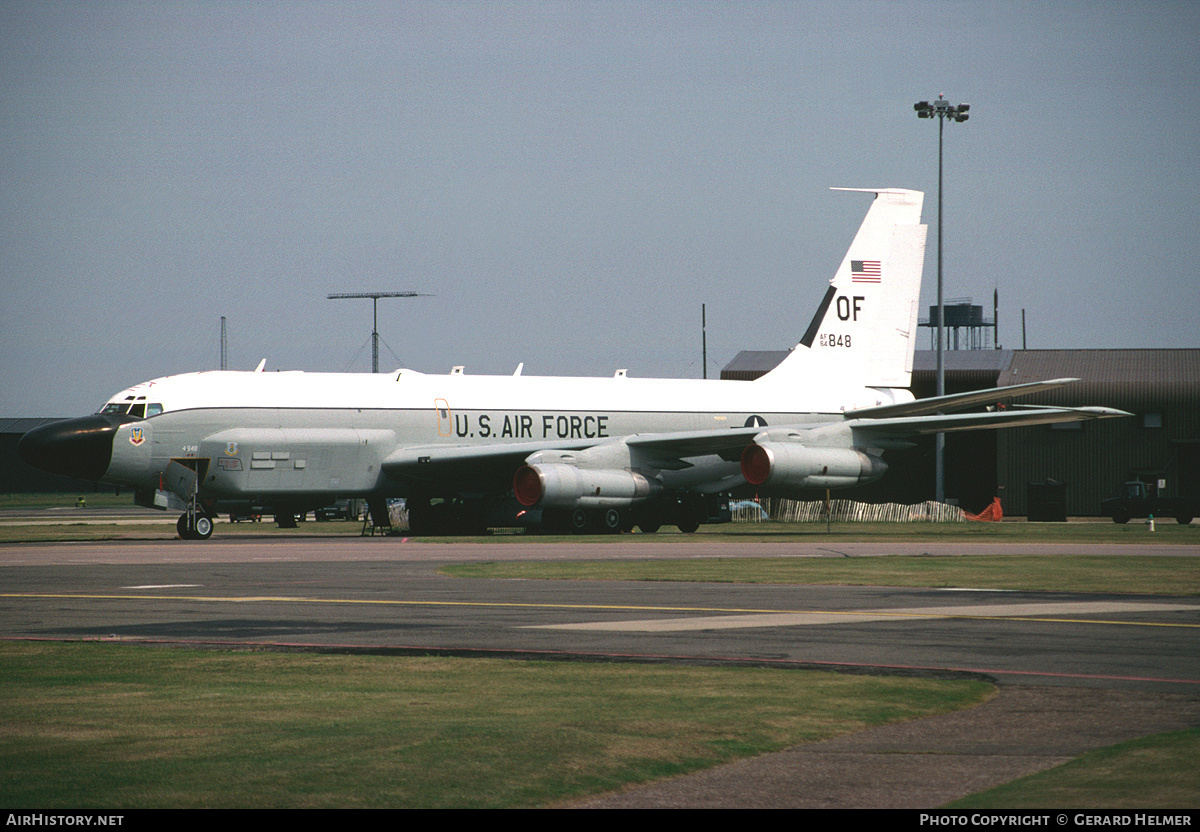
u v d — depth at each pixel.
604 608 36.62
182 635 30.70
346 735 18.83
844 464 78.56
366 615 34.75
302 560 55.66
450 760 17.28
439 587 43.09
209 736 18.81
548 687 23.23
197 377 76.00
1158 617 34.41
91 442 70.81
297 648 28.33
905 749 18.22
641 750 17.94
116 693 22.52
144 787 15.89
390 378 81.81
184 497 75.06
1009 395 78.12
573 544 68.00
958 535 82.88
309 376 79.44
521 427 84.50
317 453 76.94
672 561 54.97
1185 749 18.02
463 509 84.81
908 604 37.84
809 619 33.81
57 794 15.55
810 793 15.82
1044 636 30.45
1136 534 85.31
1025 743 18.62
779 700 21.88
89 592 41.25
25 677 24.23
